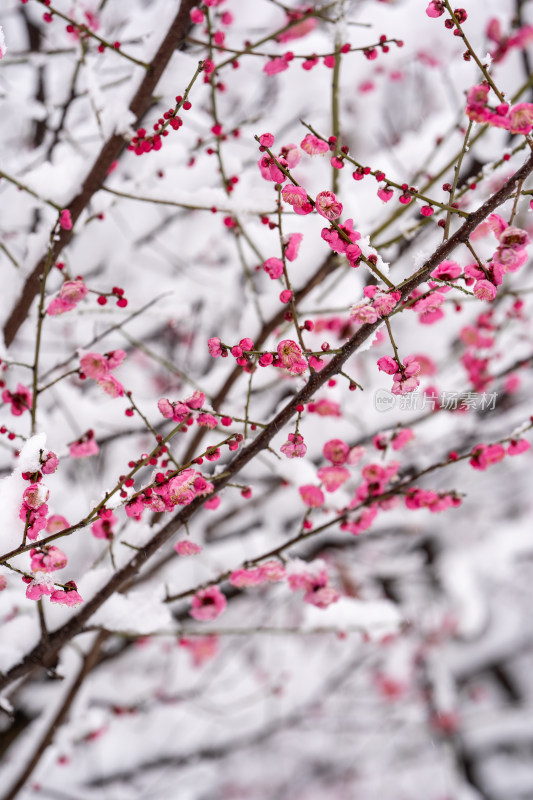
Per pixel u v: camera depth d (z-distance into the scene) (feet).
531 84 8.07
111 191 7.42
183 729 16.42
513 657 24.84
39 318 5.76
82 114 11.66
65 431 10.05
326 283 9.66
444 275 5.05
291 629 8.80
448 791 21.57
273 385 9.55
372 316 4.82
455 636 20.47
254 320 9.01
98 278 12.68
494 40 10.14
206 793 19.81
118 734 15.78
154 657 16.89
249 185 10.89
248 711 17.20
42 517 4.91
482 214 4.70
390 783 22.39
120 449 13.10
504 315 11.32
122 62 10.50
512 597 23.25
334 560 14.75
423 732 19.97
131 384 13.94
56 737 10.09
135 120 7.15
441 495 6.44
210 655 16.51
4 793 9.52
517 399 12.32
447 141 10.37
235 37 11.46
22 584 9.11
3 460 8.39
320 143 4.93
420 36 10.46
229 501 12.50
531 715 23.17
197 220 12.59
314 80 11.09
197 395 5.13
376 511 6.60
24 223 11.03
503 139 8.90
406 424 10.45
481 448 6.06
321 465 11.18
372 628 9.25
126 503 5.11
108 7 11.01
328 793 21.77
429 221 8.06
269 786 21.24
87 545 11.11
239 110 12.34
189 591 6.78
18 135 13.01
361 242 5.04
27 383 9.42
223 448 10.07
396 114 13.69
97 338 8.20
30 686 11.54
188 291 12.61
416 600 17.29
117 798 15.19
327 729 19.77
